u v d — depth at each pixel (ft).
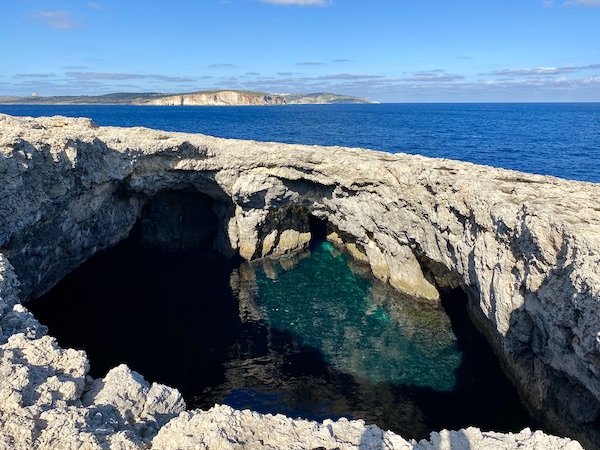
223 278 110.63
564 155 200.85
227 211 119.85
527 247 57.41
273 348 82.64
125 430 29.30
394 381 73.77
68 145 74.43
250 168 106.22
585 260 47.83
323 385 72.69
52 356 35.42
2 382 30.63
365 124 414.00
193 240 127.65
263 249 122.93
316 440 27.43
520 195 66.18
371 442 27.63
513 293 60.70
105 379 35.63
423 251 91.71
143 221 122.01
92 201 87.15
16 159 64.34
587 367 47.57
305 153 101.09
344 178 99.30
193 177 105.09
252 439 27.43
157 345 82.33
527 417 64.08
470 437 30.40
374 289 106.63
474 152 214.28
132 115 567.59
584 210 58.49
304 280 111.24
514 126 383.24
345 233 125.18
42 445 26.35
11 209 63.00
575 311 48.93
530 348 61.93
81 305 94.32
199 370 75.72
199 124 398.42
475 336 86.07
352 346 83.61
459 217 76.18
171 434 28.14
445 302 98.17
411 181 85.97
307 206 118.01
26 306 84.64
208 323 90.53
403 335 87.25
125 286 104.58
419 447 29.22
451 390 71.41
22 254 70.28
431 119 507.71
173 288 104.78
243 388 71.51
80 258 92.17
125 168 89.61
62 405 30.68
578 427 53.72
